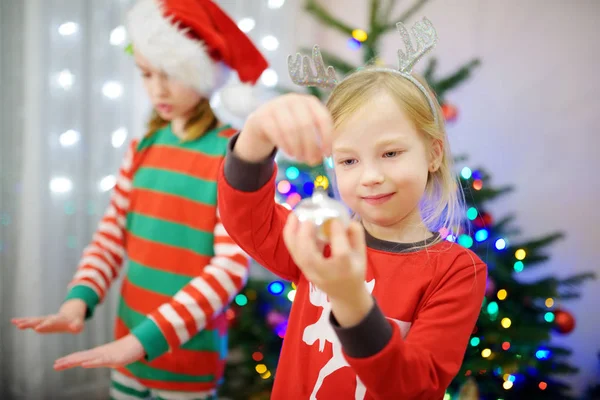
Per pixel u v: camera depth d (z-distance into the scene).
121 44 2.06
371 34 1.74
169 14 1.30
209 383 1.34
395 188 0.69
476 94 2.52
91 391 2.12
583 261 2.33
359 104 0.69
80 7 1.96
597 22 2.27
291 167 1.89
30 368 1.90
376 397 0.53
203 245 1.30
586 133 2.31
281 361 0.79
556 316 1.90
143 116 2.13
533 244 1.93
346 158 0.71
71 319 1.25
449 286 0.69
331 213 0.46
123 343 1.13
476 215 1.71
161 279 1.32
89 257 1.41
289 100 0.54
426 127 0.72
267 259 0.77
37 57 1.84
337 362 0.72
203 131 1.38
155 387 1.31
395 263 0.74
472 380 1.61
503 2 2.44
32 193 1.86
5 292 1.91
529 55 2.39
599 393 2.23
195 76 1.30
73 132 1.95
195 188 1.31
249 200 0.68
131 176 1.47
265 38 2.44
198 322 1.19
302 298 0.79
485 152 2.50
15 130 1.88
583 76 2.30
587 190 2.31
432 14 2.62
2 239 1.89
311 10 1.82
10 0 1.84
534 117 2.39
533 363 1.79
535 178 2.40
